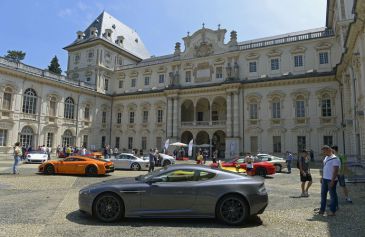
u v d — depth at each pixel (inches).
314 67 1600.6
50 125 1770.4
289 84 1627.7
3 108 1526.8
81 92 1998.0
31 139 1673.2
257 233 283.9
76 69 2219.5
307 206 422.6
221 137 1987.0
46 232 277.7
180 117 1932.8
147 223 316.5
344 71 1330.0
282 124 1614.2
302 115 1581.0
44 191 528.7
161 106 2017.7
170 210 317.4
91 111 2076.8
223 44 1868.8
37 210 370.3
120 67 2292.1
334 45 1561.3
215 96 1831.9
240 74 1787.6
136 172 979.3
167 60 2102.6
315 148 1519.4
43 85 1748.3
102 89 2167.8
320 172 1011.9
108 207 320.2
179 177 328.8
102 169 821.9
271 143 1628.9
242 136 1704.0
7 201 426.3
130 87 2208.4
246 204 313.3
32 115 1673.2
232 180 322.7
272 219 341.1
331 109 1508.4
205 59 1914.4
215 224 314.5
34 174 823.1
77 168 831.7
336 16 1498.5
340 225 315.9
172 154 1788.9
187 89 1897.1
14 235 265.7
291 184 694.5
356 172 701.3
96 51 2156.7
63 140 1863.9
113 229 292.2
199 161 1024.9
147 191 321.4
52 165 840.3
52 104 1809.8
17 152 824.9
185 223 318.0
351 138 1247.5
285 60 1683.1
